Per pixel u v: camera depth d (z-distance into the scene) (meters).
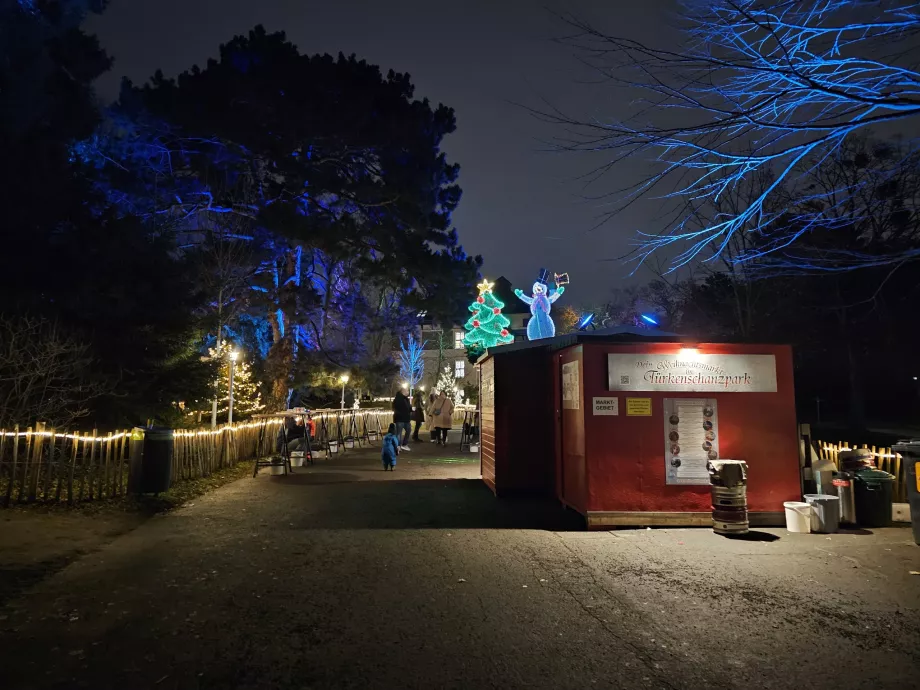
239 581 5.91
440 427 22.23
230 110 21.22
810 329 29.02
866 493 8.48
